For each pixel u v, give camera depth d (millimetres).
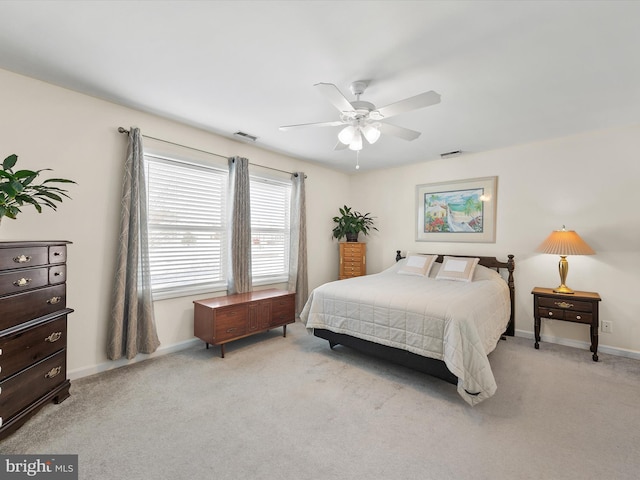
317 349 3389
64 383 2275
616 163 3311
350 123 2402
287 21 1706
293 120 3158
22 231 2338
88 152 2662
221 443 1827
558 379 2688
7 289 1817
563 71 2180
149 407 2197
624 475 1587
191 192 3479
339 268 5449
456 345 2287
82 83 2447
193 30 1798
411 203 4930
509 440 1869
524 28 1738
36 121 2395
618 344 3299
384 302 2811
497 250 4105
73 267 2592
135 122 2947
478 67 2137
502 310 3326
